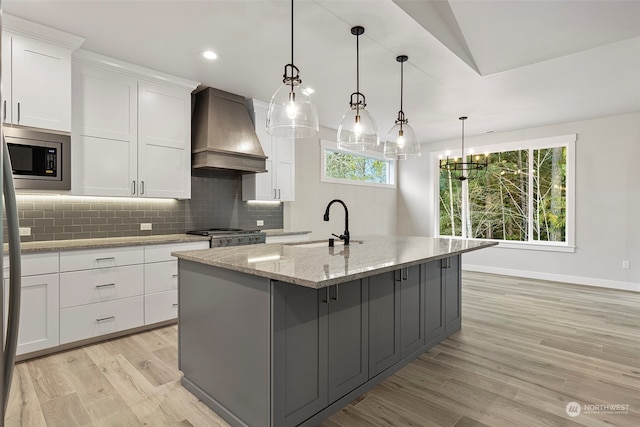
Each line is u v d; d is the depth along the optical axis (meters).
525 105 4.57
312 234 5.67
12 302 0.81
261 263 1.94
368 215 6.77
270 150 4.64
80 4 2.39
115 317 3.10
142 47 3.01
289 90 2.36
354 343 2.22
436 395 2.26
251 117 4.49
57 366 2.60
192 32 2.76
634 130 4.95
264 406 1.77
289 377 1.81
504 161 6.25
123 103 3.36
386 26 2.65
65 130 2.87
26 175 2.72
